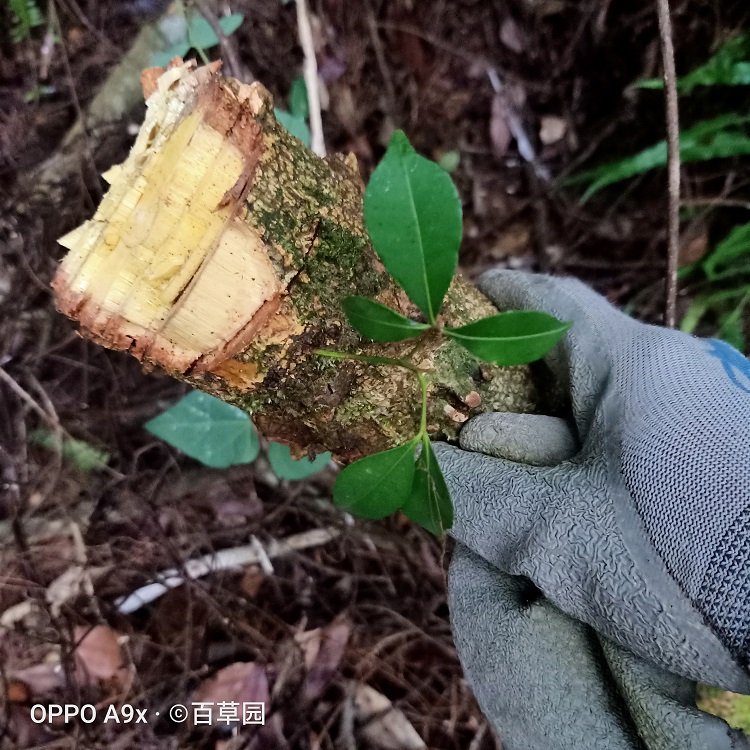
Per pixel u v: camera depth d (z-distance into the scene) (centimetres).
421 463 26
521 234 72
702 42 66
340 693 60
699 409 27
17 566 60
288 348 27
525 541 29
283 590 63
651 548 26
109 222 25
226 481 64
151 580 61
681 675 25
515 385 35
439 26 72
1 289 61
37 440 62
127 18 62
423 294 23
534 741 29
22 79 63
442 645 62
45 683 58
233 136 25
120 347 26
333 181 27
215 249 25
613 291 71
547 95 73
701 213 68
